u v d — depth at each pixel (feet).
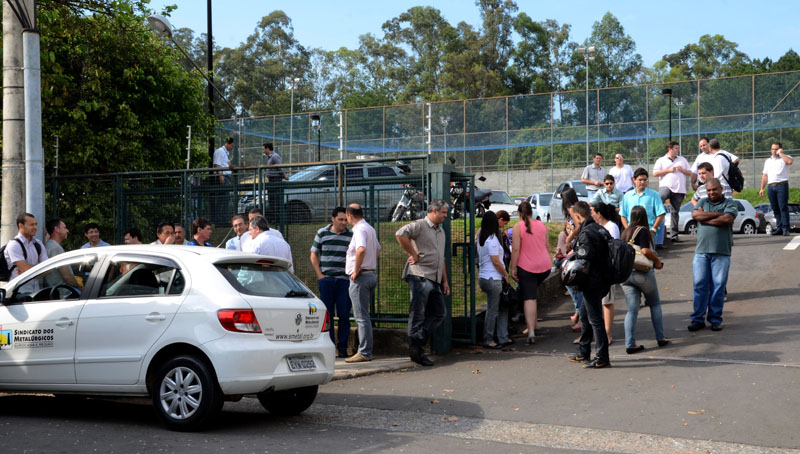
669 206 57.21
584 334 29.76
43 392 22.75
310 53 302.04
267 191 37.83
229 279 21.43
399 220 35.40
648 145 149.89
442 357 33.40
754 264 47.24
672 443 19.25
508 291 34.60
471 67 276.00
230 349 20.39
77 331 22.25
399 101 282.97
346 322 33.55
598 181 53.01
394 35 298.56
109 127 51.44
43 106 47.34
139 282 22.17
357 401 25.30
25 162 33.30
